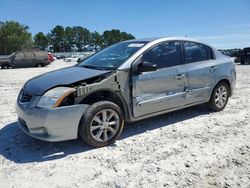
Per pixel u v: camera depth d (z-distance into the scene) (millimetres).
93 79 4543
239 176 3689
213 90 6293
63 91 4254
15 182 3611
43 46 127562
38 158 4258
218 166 3949
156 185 3496
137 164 4023
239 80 12414
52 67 31719
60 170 3893
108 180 3625
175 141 4812
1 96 9148
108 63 5109
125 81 4777
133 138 4973
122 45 5676
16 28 87000
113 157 4246
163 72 5254
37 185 3541
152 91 5121
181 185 3490
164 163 4039
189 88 5719
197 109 6691
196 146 4602
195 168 3896
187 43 5867
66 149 4543
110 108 4570
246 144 4680
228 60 6648
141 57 5023
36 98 4301
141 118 5109
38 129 4289
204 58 6164
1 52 86250
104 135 4590
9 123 5922
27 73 20625
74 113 4293
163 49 5402
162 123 5742
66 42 135375
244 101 7719
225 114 6363
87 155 4324
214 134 5121
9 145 4738
